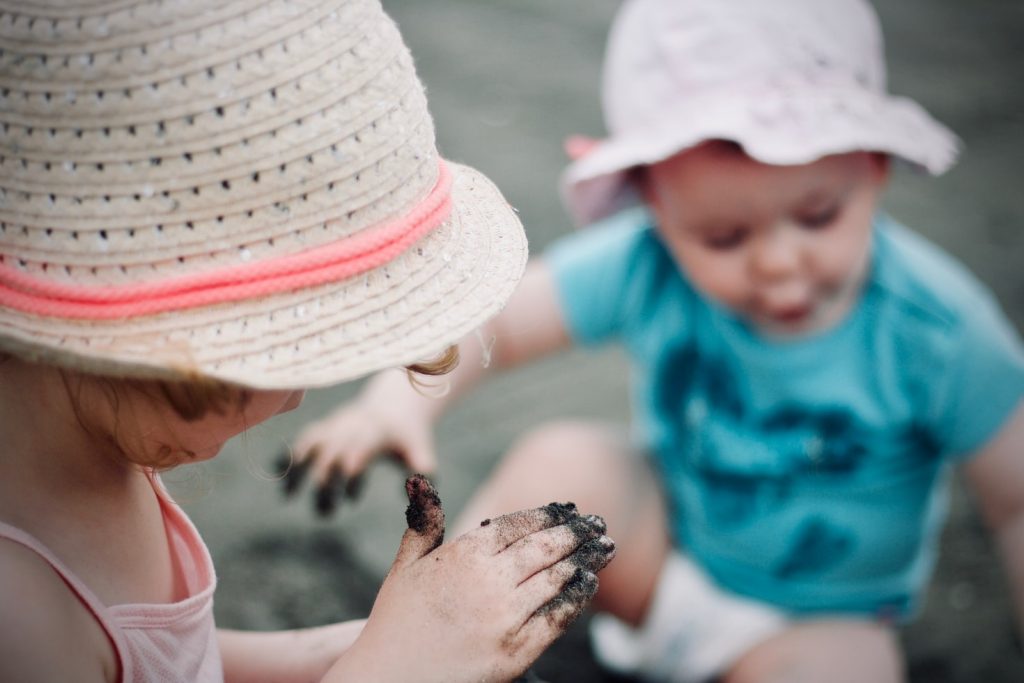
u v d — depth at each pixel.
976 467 0.96
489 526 0.66
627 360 1.38
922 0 2.28
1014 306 1.41
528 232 1.50
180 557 0.72
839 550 0.97
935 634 1.08
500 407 1.29
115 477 0.67
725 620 0.98
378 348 0.62
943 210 1.60
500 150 1.68
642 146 0.93
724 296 0.94
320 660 0.76
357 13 0.63
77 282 0.61
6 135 0.60
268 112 0.61
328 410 1.25
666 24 0.96
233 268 0.61
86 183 0.60
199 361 0.60
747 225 0.91
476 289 0.65
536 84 1.89
